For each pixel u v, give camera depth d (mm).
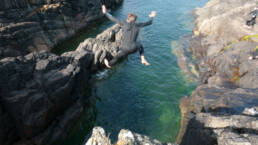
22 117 10977
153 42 25219
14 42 18812
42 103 11773
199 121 10219
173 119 14586
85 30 29344
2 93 10500
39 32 21688
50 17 23328
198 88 15773
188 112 14422
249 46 17141
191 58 21797
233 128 8391
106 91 17469
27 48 20188
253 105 10727
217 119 9219
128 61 21594
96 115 15125
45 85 12305
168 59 21797
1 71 10477
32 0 21781
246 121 8398
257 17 20984
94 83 18391
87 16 30344
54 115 13172
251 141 6738
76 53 17766
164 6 38312
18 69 11312
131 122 14477
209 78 17125
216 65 17828
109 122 14523
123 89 17703
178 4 39312
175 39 26078
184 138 11703
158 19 32188
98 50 19891
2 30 17969
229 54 17359
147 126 14164
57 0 24312
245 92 12312
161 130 13820
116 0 38938
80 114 15023
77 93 15398
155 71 19953
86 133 13812
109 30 24547
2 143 10766
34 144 11820
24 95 10961
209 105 12852
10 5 19516
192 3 39906
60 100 13219
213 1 34469
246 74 15023
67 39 25922
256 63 15188
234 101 11516
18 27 19375
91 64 19266
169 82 18375
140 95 16953
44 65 12914
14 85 10938
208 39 22172
